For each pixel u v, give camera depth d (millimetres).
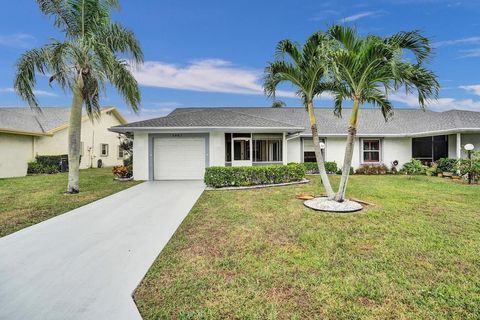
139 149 13023
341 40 6922
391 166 17438
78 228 5605
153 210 7125
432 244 4582
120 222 6035
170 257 4129
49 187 11133
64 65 8367
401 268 3723
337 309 2838
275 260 3998
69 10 9312
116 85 10008
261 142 13742
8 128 15094
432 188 10477
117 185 11516
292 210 6973
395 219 6094
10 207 7480
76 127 9656
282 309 2844
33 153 18047
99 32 9734
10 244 4695
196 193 9539
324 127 17812
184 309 2857
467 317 2703
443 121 16000
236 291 3186
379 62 6363
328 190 7727
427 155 17016
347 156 7250
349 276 3512
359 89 6969
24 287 3268
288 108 21219
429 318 2693
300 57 7531
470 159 12648
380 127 18266
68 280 3439
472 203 7719
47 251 4379
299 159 16969
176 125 12672
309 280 3412
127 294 3133
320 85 7984
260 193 9453
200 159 13211
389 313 2770
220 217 6344
